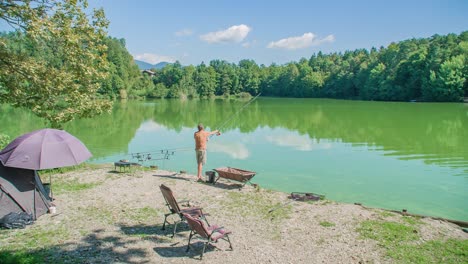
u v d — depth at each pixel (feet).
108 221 28.09
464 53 241.14
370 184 44.06
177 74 424.87
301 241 24.36
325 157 59.88
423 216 29.37
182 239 24.90
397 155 61.87
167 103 274.16
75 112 43.65
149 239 24.80
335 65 399.85
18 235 25.27
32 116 131.85
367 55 367.66
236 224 27.45
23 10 35.53
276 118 135.44
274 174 48.85
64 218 28.71
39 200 29.53
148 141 78.84
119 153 63.87
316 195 34.45
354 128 101.14
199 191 36.11
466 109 169.27
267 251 22.93
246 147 69.56
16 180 28.50
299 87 380.99
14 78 39.88
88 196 34.47
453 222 28.12
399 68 269.23
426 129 97.76
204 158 40.19
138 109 198.18
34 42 38.09
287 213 29.73
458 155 61.57
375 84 288.10
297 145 72.08
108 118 136.05
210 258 22.04
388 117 134.72
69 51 41.06
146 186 37.91
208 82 403.13
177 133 92.84
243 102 290.35
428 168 52.26
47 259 21.59
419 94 253.03
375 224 27.09
